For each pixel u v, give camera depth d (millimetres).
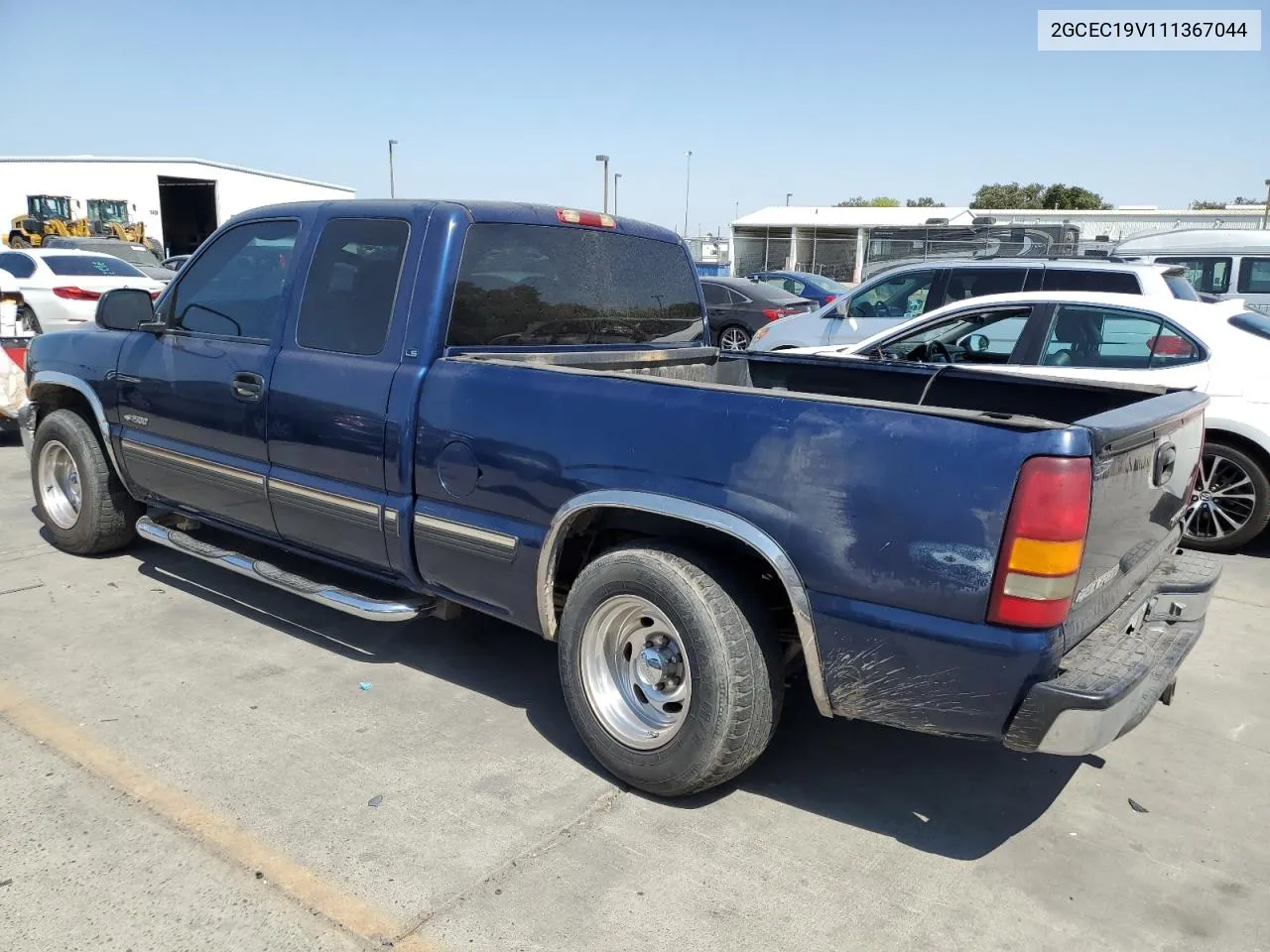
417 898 2668
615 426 3098
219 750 3426
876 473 2637
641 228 4602
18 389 8016
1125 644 2830
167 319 4691
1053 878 2873
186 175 50281
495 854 2881
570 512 3180
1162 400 3359
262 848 2863
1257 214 37688
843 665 2781
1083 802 3305
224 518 4500
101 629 4496
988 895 2775
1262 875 2918
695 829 3055
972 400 4309
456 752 3477
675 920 2617
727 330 17391
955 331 7039
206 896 2646
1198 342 6141
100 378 4973
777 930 2594
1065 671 2609
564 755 3486
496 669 4219
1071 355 6555
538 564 3314
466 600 3668
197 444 4480
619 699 3275
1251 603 5359
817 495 2727
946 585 2559
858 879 2834
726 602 2934
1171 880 2883
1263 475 6008
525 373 3355
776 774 3430
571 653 3305
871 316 9992
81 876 2715
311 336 3971
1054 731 2510
